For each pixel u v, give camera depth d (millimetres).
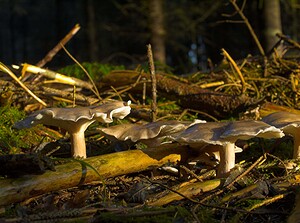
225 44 2730
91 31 2795
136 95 1027
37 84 940
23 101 886
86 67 1198
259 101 881
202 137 543
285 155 687
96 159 572
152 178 615
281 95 957
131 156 590
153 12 2100
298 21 2457
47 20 5711
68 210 482
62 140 740
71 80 957
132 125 630
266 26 1453
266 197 524
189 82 1022
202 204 493
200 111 931
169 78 1048
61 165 543
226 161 573
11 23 5246
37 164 513
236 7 1154
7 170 510
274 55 1088
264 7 1449
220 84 1004
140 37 2635
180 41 3371
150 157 602
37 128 776
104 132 619
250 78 1001
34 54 5977
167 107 957
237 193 524
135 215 468
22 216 488
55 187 528
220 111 915
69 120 584
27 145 721
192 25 2523
